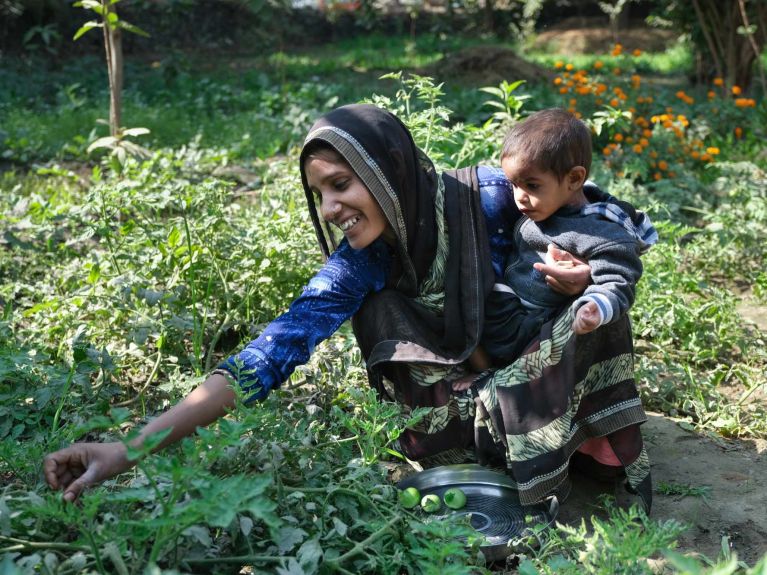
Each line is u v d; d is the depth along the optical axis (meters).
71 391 3.38
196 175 6.73
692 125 8.78
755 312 4.72
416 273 2.80
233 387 2.45
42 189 6.76
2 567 1.92
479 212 2.79
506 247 2.85
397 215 2.66
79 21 16.19
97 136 8.72
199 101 10.88
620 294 2.46
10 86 11.71
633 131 7.48
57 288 4.39
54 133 8.65
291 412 3.16
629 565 2.14
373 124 2.63
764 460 3.23
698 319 4.19
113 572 2.19
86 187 6.97
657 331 4.16
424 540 2.37
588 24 20.69
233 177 7.01
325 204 2.63
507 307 2.75
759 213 5.56
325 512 2.46
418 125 4.31
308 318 2.72
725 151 8.25
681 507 2.90
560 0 21.88
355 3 21.61
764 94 10.55
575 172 2.56
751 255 5.25
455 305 2.77
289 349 2.67
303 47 20.11
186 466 2.04
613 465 2.88
